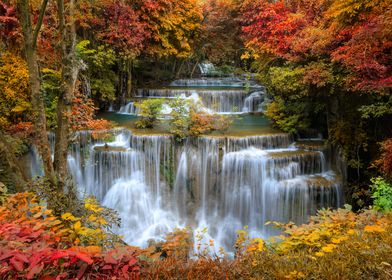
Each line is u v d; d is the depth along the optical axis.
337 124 10.77
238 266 3.08
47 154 6.45
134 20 14.95
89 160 10.63
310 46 10.05
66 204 5.35
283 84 10.65
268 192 10.09
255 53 14.32
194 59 23.02
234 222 10.51
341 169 10.58
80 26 13.88
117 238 3.73
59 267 2.39
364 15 7.53
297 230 3.82
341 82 9.13
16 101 10.20
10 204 3.55
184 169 10.92
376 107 9.07
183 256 3.35
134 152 10.66
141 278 2.54
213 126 11.57
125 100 15.70
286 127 11.71
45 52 11.27
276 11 13.43
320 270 3.00
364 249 3.29
